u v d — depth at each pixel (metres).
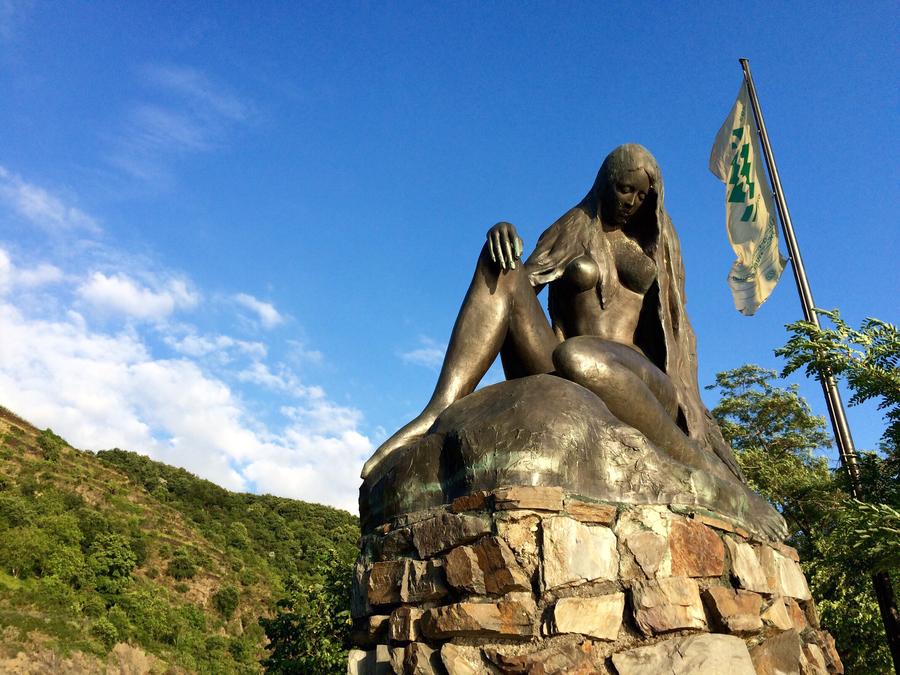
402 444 4.53
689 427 5.16
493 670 3.38
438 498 3.93
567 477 3.70
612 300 5.63
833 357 7.96
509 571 3.45
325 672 14.66
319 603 15.46
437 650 3.53
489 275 5.00
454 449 3.90
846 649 9.77
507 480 3.65
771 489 12.08
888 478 8.33
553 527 3.51
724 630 3.62
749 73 13.69
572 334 5.77
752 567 4.04
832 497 10.66
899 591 9.05
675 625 3.46
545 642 3.36
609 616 3.45
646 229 5.70
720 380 17.86
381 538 4.03
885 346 7.84
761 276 12.61
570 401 3.94
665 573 3.61
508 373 5.27
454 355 4.85
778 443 16.91
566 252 5.72
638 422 4.37
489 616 3.43
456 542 3.65
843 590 9.48
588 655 3.33
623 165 5.54
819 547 9.82
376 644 3.89
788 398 17.02
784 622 4.02
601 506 3.67
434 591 3.64
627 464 3.88
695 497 3.98
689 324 5.86
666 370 5.37
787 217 12.55
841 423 10.27
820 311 8.27
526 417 3.80
